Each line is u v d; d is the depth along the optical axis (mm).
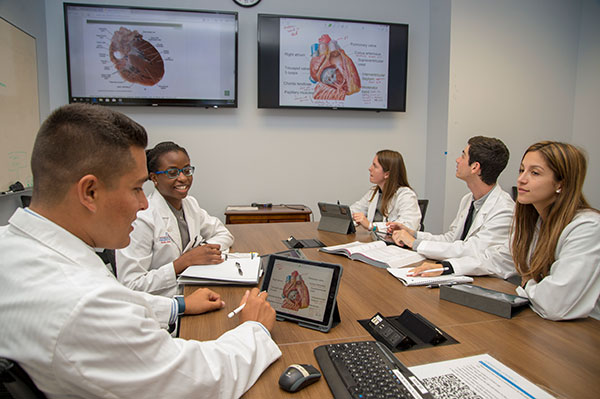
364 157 3721
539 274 1234
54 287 562
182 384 625
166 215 1569
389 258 1596
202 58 3230
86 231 674
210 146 3414
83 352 548
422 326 939
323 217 2357
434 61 3646
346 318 1052
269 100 3391
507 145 3648
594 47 3678
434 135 3676
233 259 1506
